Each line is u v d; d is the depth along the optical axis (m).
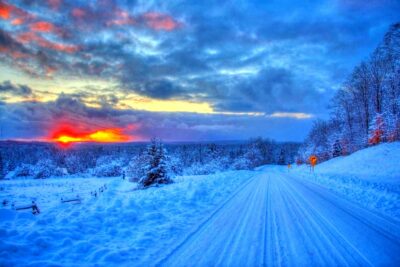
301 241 6.59
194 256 5.79
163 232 7.81
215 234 7.49
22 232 6.92
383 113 44.41
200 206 12.34
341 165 39.56
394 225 7.97
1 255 5.47
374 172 26.16
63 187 34.25
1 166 69.25
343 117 62.66
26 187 34.72
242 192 18.00
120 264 5.46
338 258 5.41
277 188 20.11
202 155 102.56
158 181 25.89
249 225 8.42
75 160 86.50
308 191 17.58
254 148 113.75
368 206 11.23
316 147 78.56
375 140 45.03
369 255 5.54
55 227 7.54
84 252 6.20
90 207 10.41
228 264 5.27
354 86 57.44
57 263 5.45
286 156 142.62
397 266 4.96
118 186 32.44
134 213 9.69
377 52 52.47
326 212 10.15
